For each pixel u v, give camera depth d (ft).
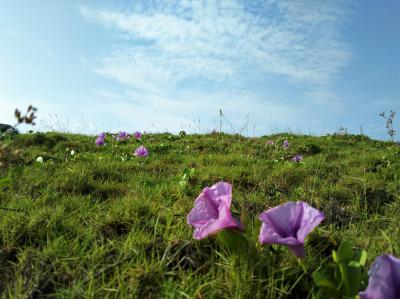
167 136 5.32
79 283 1.09
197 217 1.07
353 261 0.95
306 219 0.93
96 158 3.18
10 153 1.42
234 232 1.07
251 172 2.54
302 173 2.55
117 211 1.55
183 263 1.22
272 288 1.02
